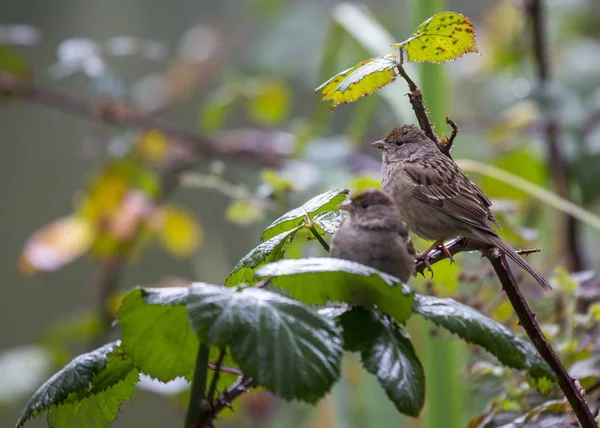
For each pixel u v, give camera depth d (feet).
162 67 63.82
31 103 39.73
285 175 31.50
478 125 43.29
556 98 34.58
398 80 29.81
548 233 37.06
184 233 41.09
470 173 35.09
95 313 40.24
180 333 13.94
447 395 26.43
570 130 34.40
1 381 38.96
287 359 12.00
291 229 17.13
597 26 47.93
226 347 12.69
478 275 24.03
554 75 45.44
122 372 15.29
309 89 54.34
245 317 12.24
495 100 48.75
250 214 31.71
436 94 29.14
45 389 14.48
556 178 34.35
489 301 24.85
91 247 40.01
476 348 24.35
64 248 39.34
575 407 16.48
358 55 35.09
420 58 16.94
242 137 41.52
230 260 61.26
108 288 40.45
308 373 11.96
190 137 40.34
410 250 16.40
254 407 41.55
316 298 13.93
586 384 21.54
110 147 40.52
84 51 37.96
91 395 15.74
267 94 42.73
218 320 12.14
